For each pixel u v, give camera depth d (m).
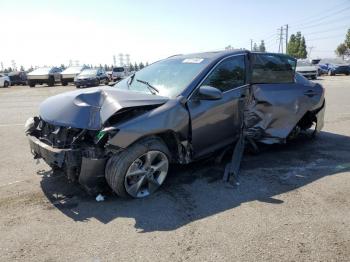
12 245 2.99
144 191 3.97
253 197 3.95
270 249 2.92
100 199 3.84
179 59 5.13
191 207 3.70
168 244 3.00
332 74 35.16
